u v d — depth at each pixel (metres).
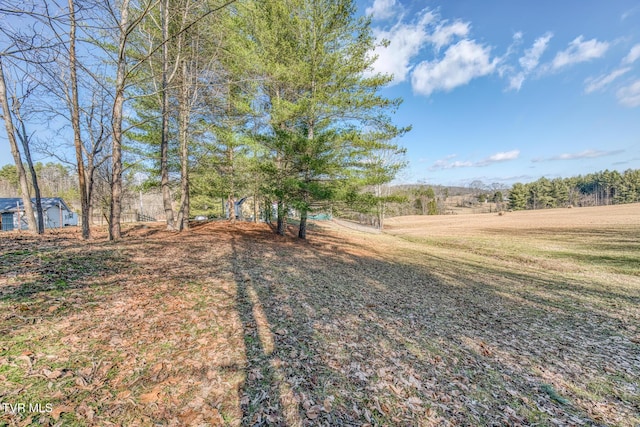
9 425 2.11
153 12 10.49
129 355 3.17
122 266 6.06
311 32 10.84
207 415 2.53
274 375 3.23
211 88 10.94
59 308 3.87
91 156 10.33
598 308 7.68
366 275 9.05
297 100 11.30
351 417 2.79
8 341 3.03
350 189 11.36
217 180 14.80
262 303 5.23
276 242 12.43
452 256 15.79
